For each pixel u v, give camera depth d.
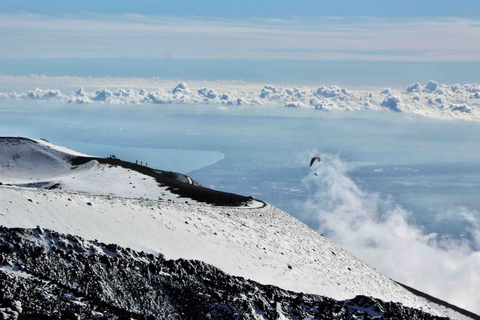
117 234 48.50
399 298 80.75
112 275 37.28
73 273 35.56
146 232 53.16
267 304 38.88
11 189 48.22
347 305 42.69
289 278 63.25
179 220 62.75
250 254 64.38
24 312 28.84
